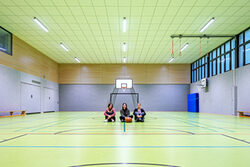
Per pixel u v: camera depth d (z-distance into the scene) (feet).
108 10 27.45
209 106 49.34
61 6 26.35
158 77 63.36
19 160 7.62
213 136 13.30
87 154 8.48
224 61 42.39
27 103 42.96
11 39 36.65
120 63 63.46
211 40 40.57
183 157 8.03
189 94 61.41
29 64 43.75
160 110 62.49
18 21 31.32
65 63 63.10
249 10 27.37
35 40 40.68
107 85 63.05
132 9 27.17
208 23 31.09
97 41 41.11
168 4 25.76
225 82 41.68
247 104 34.32
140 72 63.46
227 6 26.27
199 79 56.49
